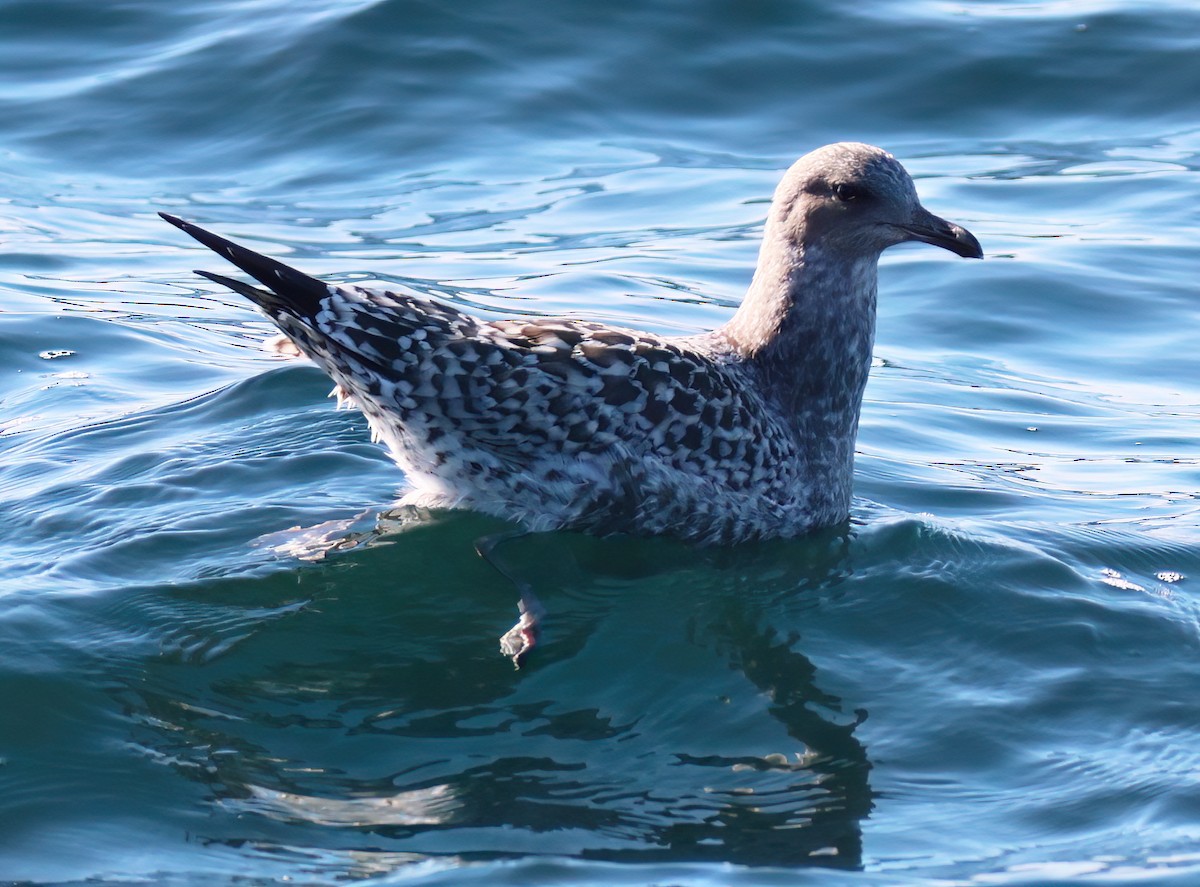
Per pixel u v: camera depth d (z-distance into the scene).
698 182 19.81
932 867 7.67
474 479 11.51
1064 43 22.30
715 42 22.08
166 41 22.28
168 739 8.85
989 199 19.52
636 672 9.88
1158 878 7.53
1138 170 20.08
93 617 10.09
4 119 20.77
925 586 10.97
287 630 10.16
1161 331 16.64
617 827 8.03
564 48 21.78
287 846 7.82
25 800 8.18
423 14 21.98
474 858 7.68
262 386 14.10
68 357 15.23
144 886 7.45
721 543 11.75
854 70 21.77
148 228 18.78
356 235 18.69
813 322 11.97
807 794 8.42
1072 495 13.01
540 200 19.52
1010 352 16.34
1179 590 11.02
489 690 9.59
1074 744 8.98
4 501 11.84
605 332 11.33
